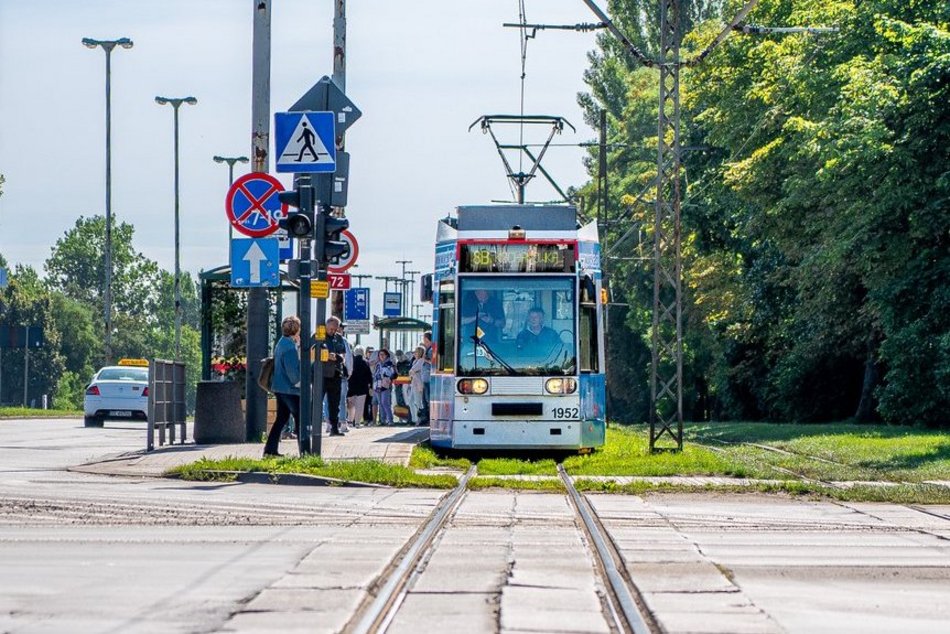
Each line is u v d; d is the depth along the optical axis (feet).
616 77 611.06
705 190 363.15
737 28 190.60
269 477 124.67
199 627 53.21
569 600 59.62
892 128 212.84
